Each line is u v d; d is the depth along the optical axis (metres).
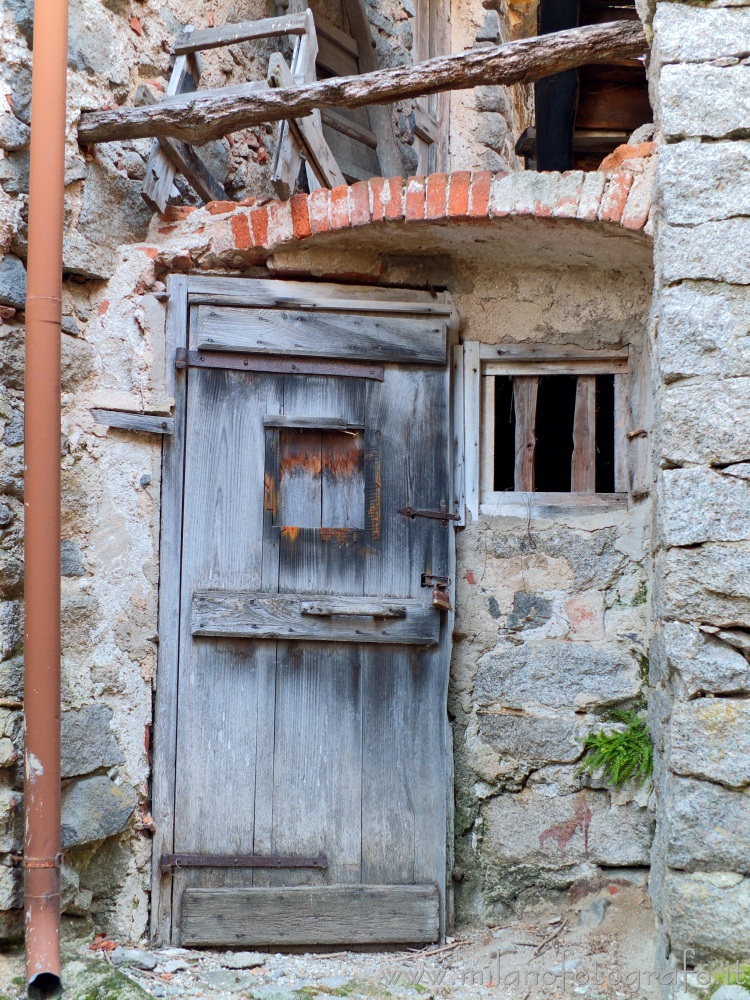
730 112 3.10
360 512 4.03
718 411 3.03
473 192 3.74
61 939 3.56
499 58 3.46
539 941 3.83
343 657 3.95
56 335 3.42
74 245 3.72
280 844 3.85
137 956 3.59
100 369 3.85
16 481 3.49
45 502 3.36
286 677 3.91
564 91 5.33
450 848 3.99
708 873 2.93
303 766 3.89
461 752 4.13
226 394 3.98
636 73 5.38
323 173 4.07
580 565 4.15
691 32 3.15
